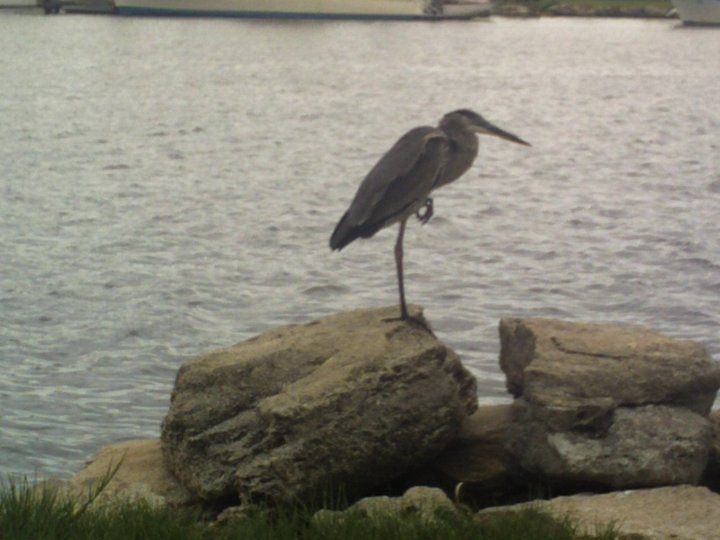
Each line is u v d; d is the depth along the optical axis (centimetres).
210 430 775
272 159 3108
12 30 8481
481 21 10581
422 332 832
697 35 9475
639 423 760
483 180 2764
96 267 1850
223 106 4491
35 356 1409
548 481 760
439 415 765
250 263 1894
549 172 2933
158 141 3438
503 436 831
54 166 2905
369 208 835
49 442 1129
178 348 1456
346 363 775
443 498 718
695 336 1555
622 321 1620
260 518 675
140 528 653
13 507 660
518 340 862
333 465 741
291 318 1602
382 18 9612
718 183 2788
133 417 1205
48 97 4675
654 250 2027
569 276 1839
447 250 1991
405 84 5581
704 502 700
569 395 770
